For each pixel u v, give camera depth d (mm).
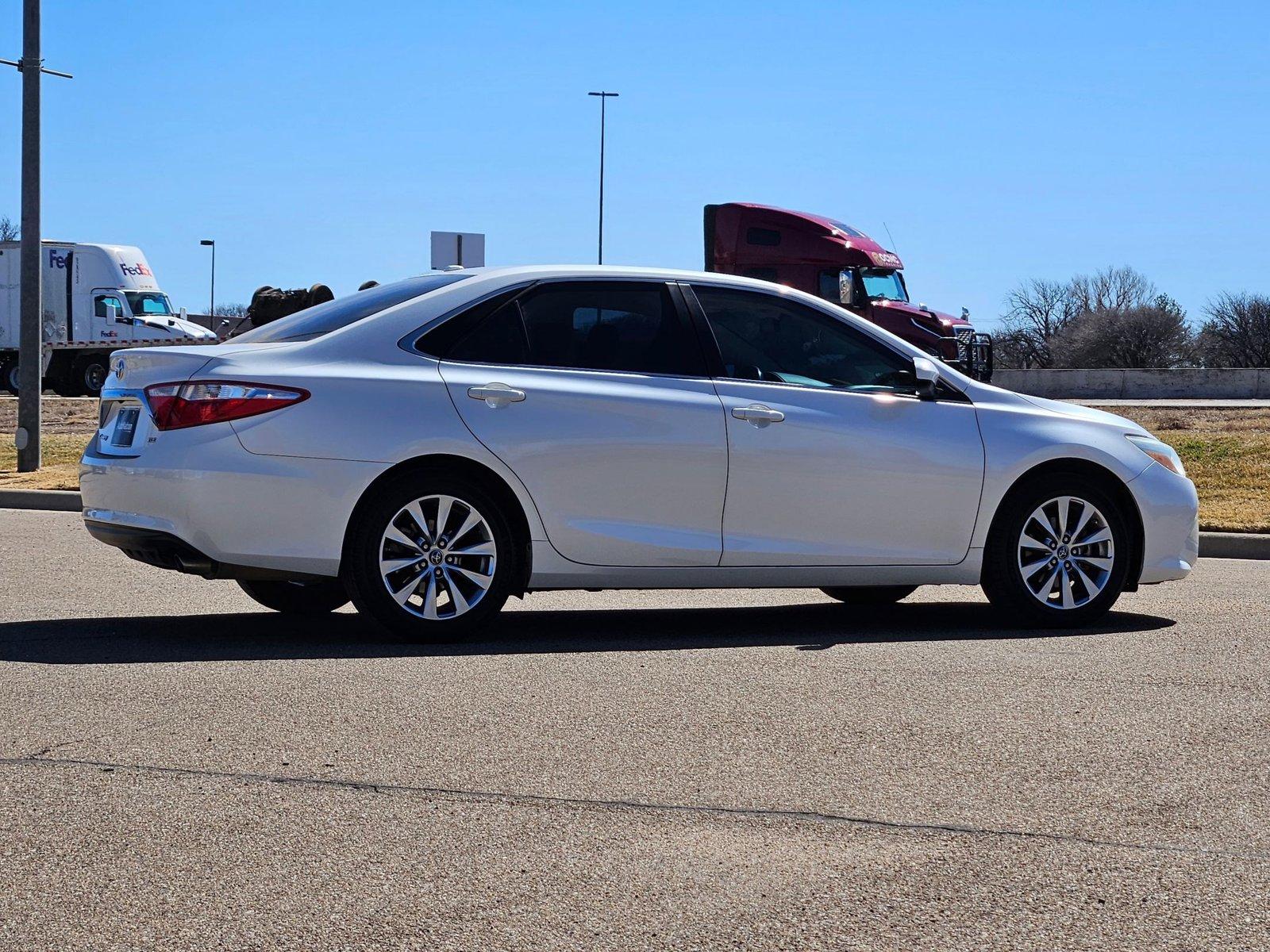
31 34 16656
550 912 3303
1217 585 9227
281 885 3445
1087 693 5570
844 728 4977
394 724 4945
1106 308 73000
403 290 6902
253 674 5746
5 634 6672
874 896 3428
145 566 9273
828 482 6891
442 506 6406
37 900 3344
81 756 4496
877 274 25094
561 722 5020
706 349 6887
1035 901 3402
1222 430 18797
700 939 3164
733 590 8789
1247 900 3418
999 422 7207
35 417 16156
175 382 6258
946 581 7141
